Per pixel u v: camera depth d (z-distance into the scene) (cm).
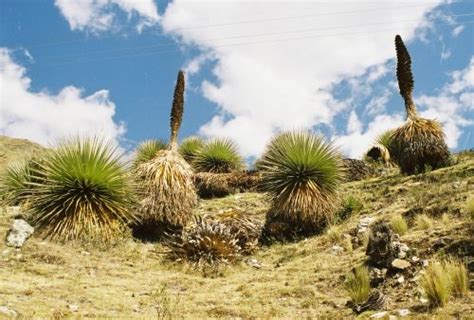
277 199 1194
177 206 1153
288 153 1201
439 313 550
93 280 777
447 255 729
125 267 905
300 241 1126
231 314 630
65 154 1085
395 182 1296
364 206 1184
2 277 717
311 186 1160
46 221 1012
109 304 634
